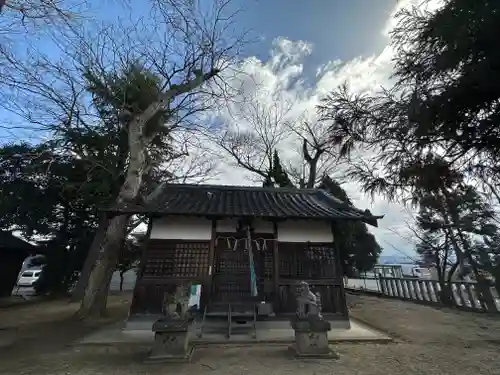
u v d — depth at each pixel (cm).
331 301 712
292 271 738
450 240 1076
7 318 851
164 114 1104
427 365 452
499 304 882
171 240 740
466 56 243
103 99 1112
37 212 1473
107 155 1213
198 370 433
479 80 228
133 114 980
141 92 1052
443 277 1166
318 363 462
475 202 391
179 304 527
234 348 549
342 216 720
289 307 704
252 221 780
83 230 1594
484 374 414
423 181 312
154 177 1277
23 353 514
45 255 1588
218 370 433
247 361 473
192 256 731
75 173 1374
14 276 1527
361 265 1606
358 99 325
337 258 755
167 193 885
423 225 1070
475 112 253
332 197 934
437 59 258
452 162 301
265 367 445
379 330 703
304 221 786
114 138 1236
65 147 1109
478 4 222
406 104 285
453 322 786
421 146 299
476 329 705
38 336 635
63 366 448
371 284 1683
